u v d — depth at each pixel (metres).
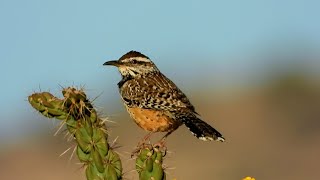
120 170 6.13
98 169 6.06
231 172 19.81
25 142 24.09
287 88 27.11
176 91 8.17
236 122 25.41
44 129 24.27
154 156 6.14
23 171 21.64
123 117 22.02
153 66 8.73
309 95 26.81
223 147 22.09
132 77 8.65
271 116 25.75
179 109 7.82
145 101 7.95
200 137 7.39
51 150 23.08
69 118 6.11
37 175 21.16
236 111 26.48
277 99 27.28
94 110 6.09
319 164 20.36
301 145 22.48
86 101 6.07
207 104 27.52
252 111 26.23
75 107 6.00
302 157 21.12
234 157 21.19
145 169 6.12
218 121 25.59
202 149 21.70
